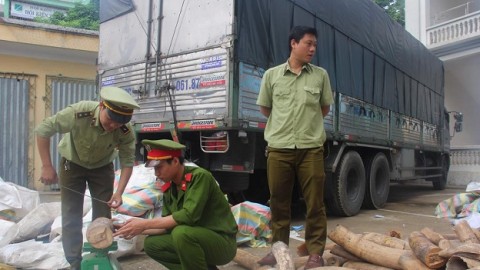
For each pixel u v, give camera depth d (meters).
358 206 7.10
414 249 3.09
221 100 5.00
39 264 3.64
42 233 4.54
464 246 2.83
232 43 4.95
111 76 6.37
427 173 11.15
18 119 10.12
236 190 5.78
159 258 3.01
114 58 6.35
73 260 3.29
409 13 15.92
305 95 3.54
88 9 17.50
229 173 5.77
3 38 9.61
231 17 5.01
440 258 2.91
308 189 3.54
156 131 5.67
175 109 5.48
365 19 7.72
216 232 2.93
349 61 7.10
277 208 3.64
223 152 5.13
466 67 15.08
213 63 5.12
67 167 3.26
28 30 9.83
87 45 10.43
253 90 5.20
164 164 2.81
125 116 2.83
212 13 5.20
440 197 10.39
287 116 3.55
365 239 3.49
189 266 2.81
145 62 5.87
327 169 6.52
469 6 15.91
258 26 5.30
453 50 14.44
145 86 5.82
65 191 3.28
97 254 2.85
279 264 3.11
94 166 3.28
